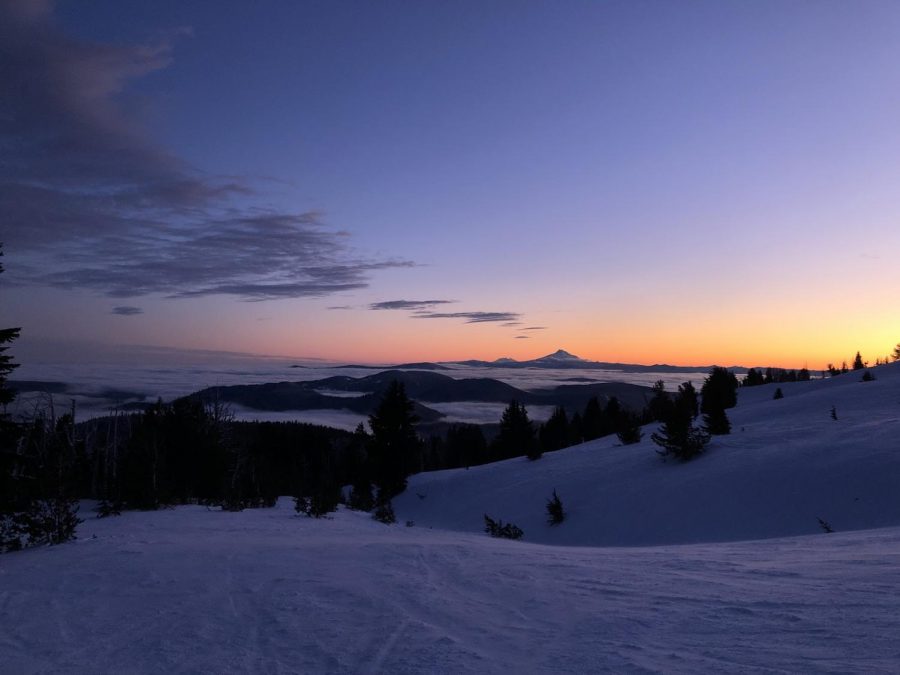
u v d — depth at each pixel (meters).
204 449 34.78
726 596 6.30
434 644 5.39
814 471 23.61
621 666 4.45
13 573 9.79
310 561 10.18
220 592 7.91
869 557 8.05
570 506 29.86
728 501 23.69
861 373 70.94
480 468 56.75
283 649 5.52
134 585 8.53
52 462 15.86
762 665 4.18
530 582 7.91
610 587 7.30
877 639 4.45
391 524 25.50
